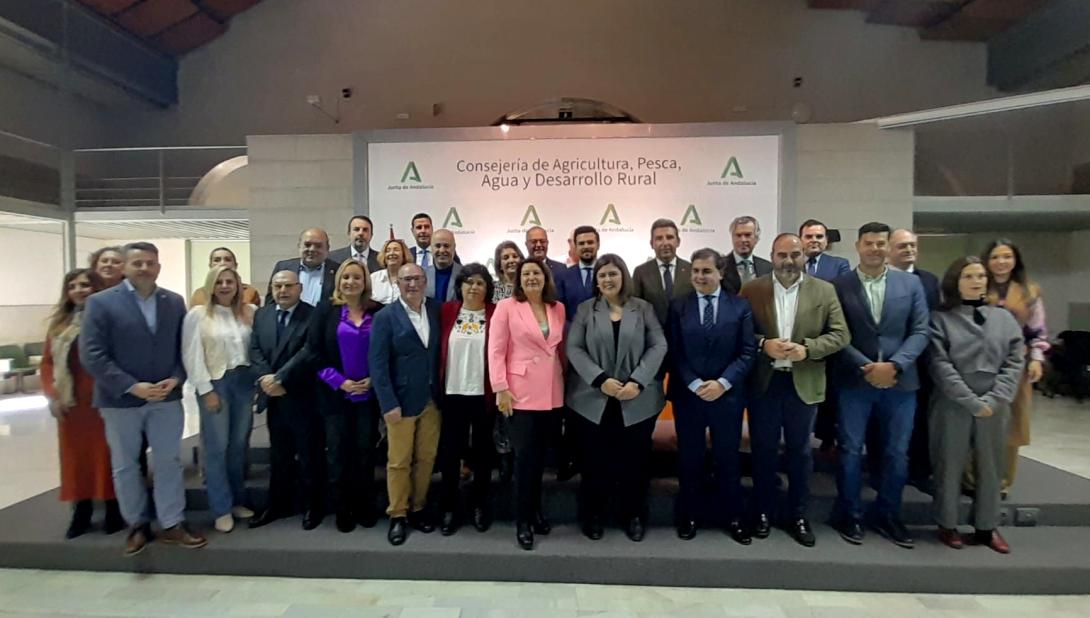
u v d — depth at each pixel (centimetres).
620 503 331
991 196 791
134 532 302
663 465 363
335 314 315
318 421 325
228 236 1108
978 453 294
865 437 328
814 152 527
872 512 320
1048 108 890
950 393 287
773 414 301
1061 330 982
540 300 304
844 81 1002
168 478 302
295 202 536
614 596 277
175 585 289
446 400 310
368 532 316
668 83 1009
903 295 298
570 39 1012
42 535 316
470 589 284
